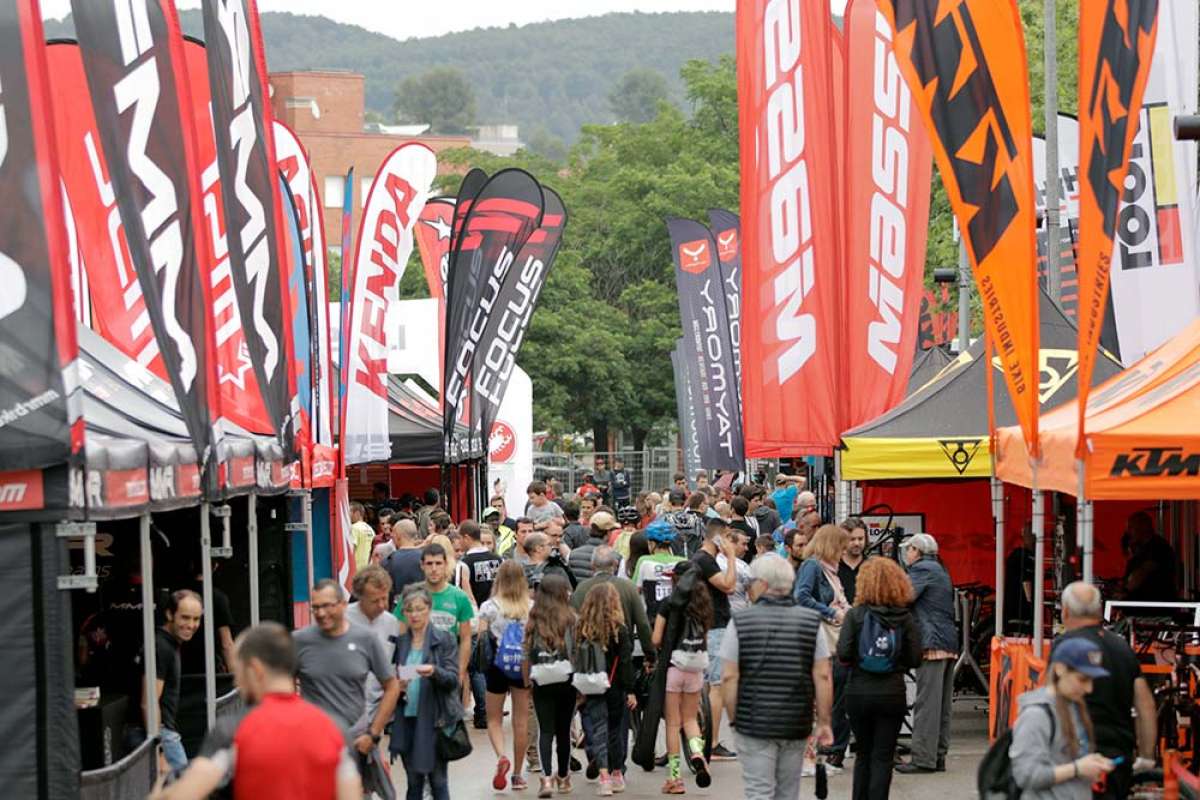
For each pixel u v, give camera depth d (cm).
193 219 2162
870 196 3797
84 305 2900
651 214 13950
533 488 4472
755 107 3853
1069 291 4241
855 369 3809
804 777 2922
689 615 2769
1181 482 2150
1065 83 6994
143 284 2112
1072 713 1633
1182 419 2195
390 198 4169
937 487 4234
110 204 2445
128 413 2169
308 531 3309
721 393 5941
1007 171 2373
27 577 1672
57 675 1684
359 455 4147
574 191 14900
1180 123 2377
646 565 3197
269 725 1348
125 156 2100
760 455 3866
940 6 2372
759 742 2166
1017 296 2391
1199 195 3394
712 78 14362
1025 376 2409
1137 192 3319
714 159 14325
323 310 3819
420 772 2414
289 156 3794
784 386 3841
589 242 14425
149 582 2030
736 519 4150
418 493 7356
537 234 4675
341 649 2025
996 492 2919
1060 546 3344
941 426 3525
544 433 12938
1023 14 7181
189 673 2812
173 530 2958
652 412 13712
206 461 2202
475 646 3425
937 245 7312
